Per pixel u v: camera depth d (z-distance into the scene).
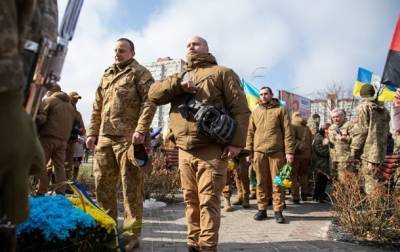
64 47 1.79
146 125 4.09
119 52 4.37
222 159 3.68
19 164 1.50
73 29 1.85
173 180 8.48
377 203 5.05
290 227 5.89
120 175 4.54
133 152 4.05
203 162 3.65
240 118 3.74
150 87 3.99
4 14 1.42
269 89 6.36
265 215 6.52
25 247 2.46
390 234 4.83
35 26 1.61
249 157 7.11
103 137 4.35
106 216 3.01
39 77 1.66
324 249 4.58
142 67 4.41
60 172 6.94
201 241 3.58
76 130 8.52
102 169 4.36
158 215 6.84
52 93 6.98
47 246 2.51
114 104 4.29
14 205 1.51
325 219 6.52
